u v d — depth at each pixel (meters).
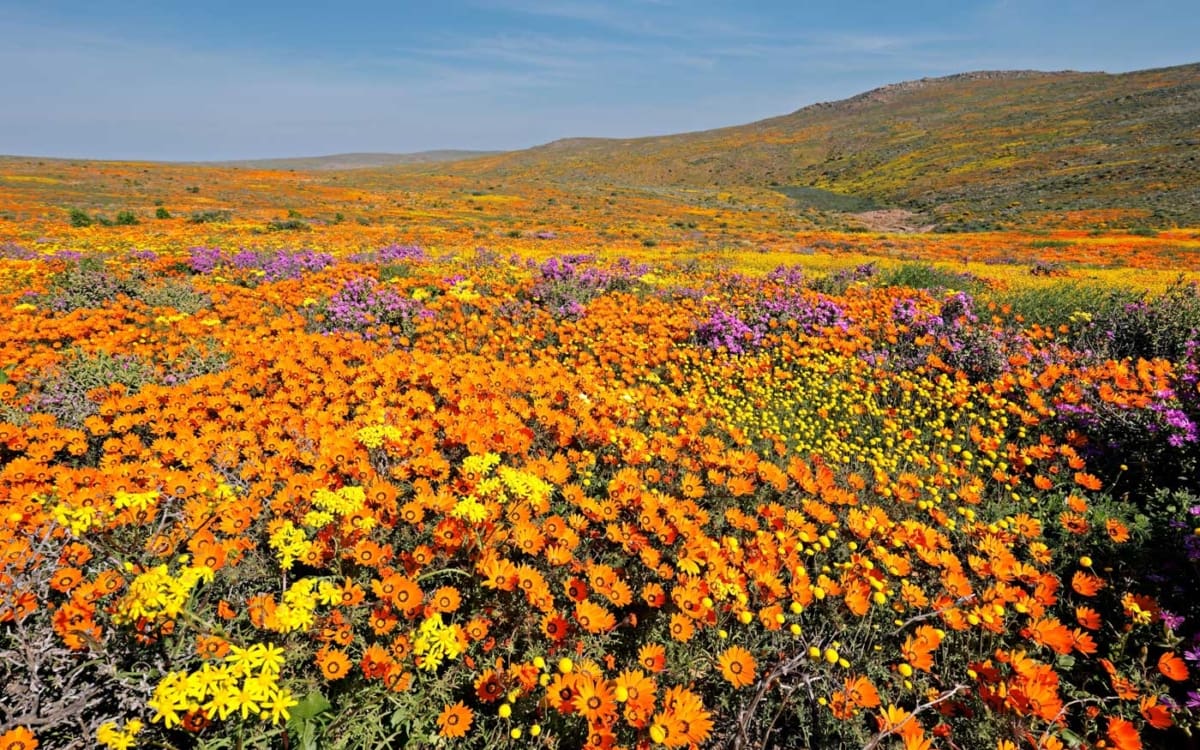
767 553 3.11
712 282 12.06
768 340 8.16
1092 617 2.73
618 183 115.00
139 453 4.36
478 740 2.37
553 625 2.55
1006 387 5.91
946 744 2.41
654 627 2.78
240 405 5.40
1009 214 57.41
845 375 7.08
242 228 30.52
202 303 9.43
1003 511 4.14
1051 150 86.25
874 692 2.29
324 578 2.47
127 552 2.80
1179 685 2.66
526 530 2.98
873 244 32.06
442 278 11.16
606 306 9.50
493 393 5.43
